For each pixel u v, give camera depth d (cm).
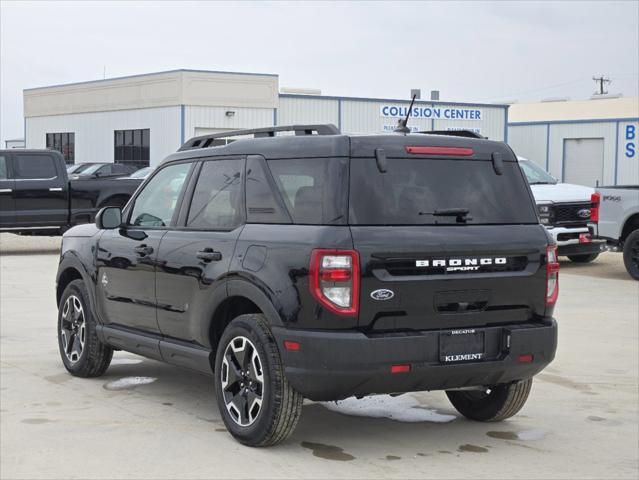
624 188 1571
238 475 548
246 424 605
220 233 635
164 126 3988
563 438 642
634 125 4416
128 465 564
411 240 566
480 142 621
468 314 586
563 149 4681
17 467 559
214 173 666
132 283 724
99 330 772
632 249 1565
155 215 721
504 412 665
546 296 617
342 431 651
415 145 593
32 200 1928
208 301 633
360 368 551
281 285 571
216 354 636
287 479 542
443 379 579
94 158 4516
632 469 574
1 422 661
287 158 604
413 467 570
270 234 593
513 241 602
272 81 4044
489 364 587
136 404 718
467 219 595
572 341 1004
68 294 813
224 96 3953
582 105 6762
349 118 4234
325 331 554
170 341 687
